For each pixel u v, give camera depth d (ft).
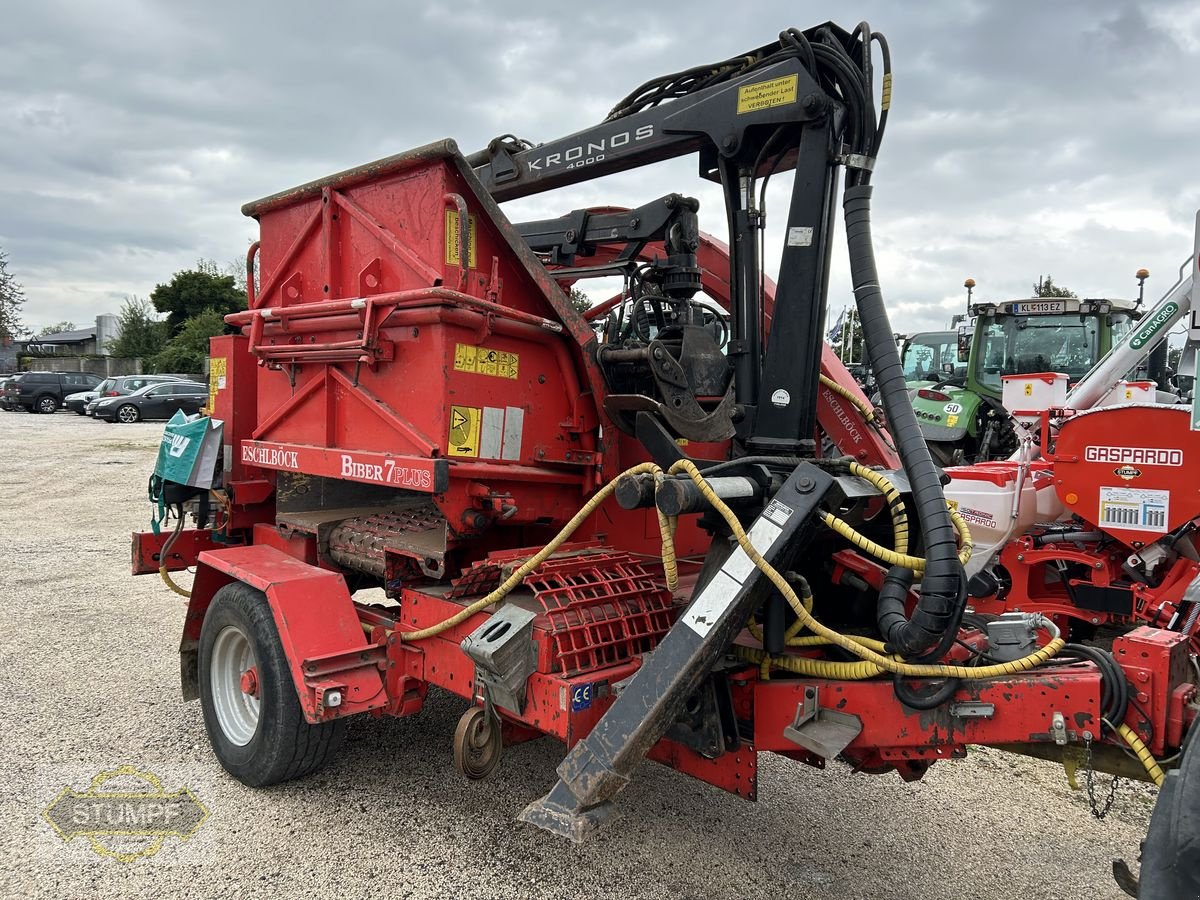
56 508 37.76
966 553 9.14
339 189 12.76
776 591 9.55
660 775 13.34
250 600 12.40
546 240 15.46
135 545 16.06
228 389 15.60
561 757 13.80
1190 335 7.13
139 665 17.66
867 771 9.95
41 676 16.88
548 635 9.73
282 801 12.09
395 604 22.06
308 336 13.35
